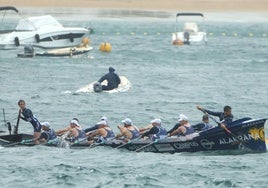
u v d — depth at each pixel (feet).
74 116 434.30
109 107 466.29
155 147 324.80
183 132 323.57
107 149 331.16
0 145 340.18
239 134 316.81
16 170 288.30
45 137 339.16
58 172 284.82
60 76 615.98
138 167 293.23
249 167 294.05
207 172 285.64
